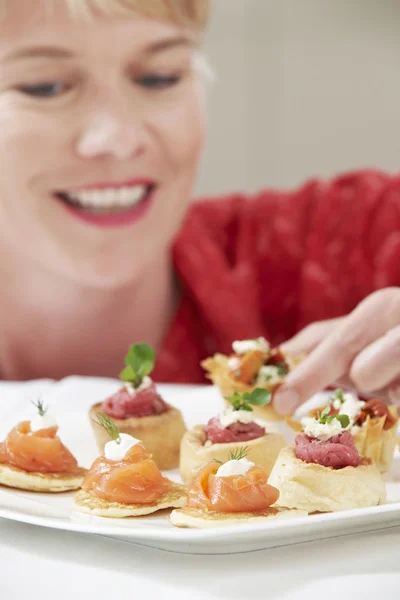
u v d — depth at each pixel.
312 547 1.21
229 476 1.32
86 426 1.93
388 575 1.10
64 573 1.16
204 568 1.15
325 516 1.17
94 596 1.09
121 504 1.37
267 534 1.15
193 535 1.14
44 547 1.25
